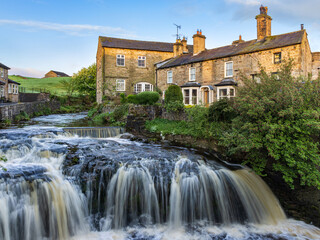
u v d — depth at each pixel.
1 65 32.59
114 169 7.96
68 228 6.96
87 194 7.50
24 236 6.35
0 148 9.17
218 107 11.47
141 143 12.16
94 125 17.67
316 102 8.10
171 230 7.33
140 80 31.03
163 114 15.83
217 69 21.27
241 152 9.96
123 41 31.89
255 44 19.83
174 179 8.05
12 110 19.83
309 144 7.97
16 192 6.46
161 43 34.09
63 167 8.05
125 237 6.91
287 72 9.12
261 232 7.30
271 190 8.95
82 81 45.59
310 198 8.64
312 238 6.98
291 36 17.73
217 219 7.88
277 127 7.77
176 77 25.34
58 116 27.72
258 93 8.86
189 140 12.20
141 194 7.72
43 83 73.12
